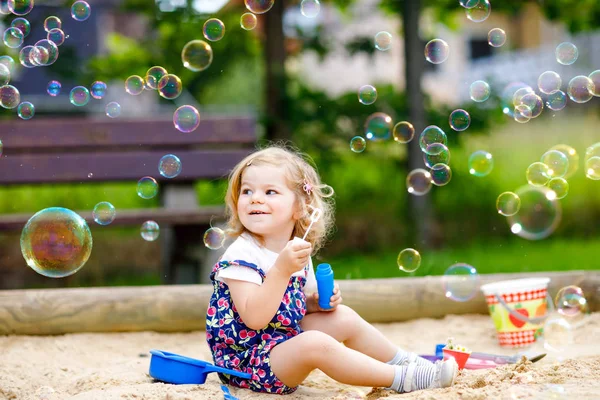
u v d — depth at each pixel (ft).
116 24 33.35
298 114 21.11
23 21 12.90
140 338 10.94
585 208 25.86
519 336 10.27
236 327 8.04
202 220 15.40
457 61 44.19
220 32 13.08
